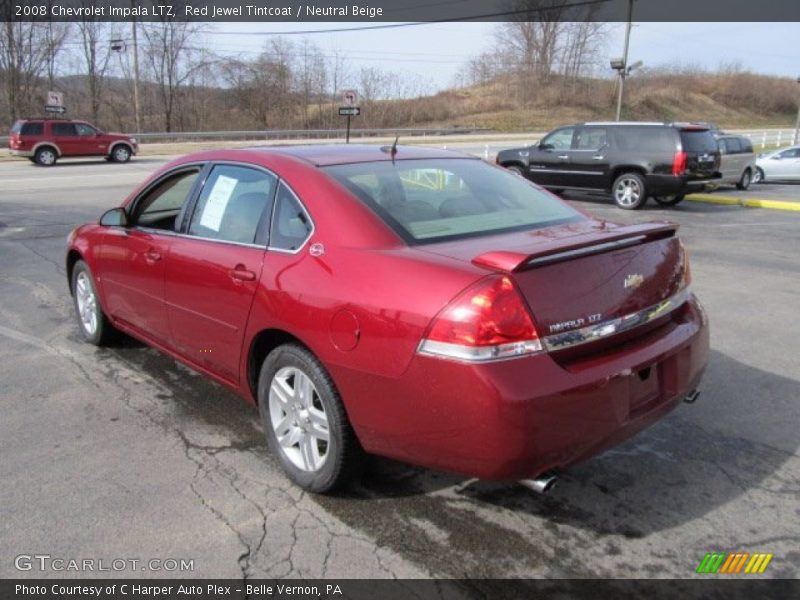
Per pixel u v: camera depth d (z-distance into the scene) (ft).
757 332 19.22
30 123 83.97
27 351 17.07
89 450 12.07
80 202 47.98
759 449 12.32
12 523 9.91
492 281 8.46
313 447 10.61
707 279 25.91
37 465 11.53
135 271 14.38
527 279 8.63
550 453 8.59
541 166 52.70
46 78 152.35
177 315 13.19
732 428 13.12
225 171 12.82
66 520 10.00
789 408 14.06
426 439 8.89
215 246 12.14
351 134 147.02
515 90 229.86
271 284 10.63
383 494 10.77
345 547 9.47
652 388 9.98
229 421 13.26
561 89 229.86
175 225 13.51
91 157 91.40
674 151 45.60
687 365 10.48
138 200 14.97
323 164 11.62
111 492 10.75
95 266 16.15
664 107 242.17
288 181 11.32
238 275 11.28
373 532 9.81
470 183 12.39
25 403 13.98
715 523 10.09
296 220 10.94
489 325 8.29
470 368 8.30
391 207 10.69
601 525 10.02
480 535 9.76
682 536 9.77
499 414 8.22
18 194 52.90
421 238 10.12
